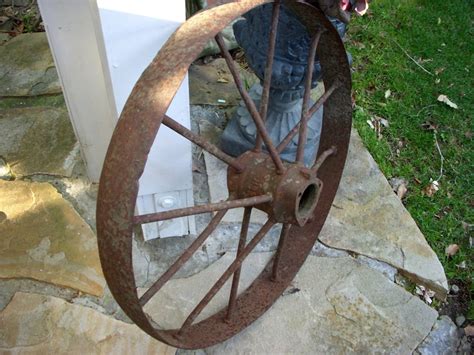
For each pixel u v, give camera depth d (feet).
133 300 3.65
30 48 8.13
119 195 3.31
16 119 7.11
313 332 5.32
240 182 4.44
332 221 6.22
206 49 7.99
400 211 6.38
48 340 5.10
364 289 5.68
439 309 5.78
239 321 5.19
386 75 8.35
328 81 5.28
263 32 5.27
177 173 5.23
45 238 5.88
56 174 6.49
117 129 3.37
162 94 3.32
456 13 9.62
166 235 5.93
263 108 4.53
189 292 5.52
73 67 5.16
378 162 7.04
